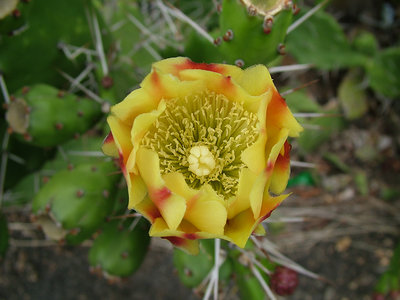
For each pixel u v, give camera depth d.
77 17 0.17
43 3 0.15
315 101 0.28
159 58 0.18
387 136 0.28
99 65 0.17
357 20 0.29
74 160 0.21
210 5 0.23
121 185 0.15
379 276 0.25
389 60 0.24
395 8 0.28
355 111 0.26
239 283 0.15
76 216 0.14
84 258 0.25
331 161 0.27
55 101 0.14
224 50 0.13
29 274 0.25
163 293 0.25
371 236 0.26
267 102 0.11
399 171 0.27
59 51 0.17
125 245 0.15
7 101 0.16
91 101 0.16
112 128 0.11
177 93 0.12
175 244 0.11
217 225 0.11
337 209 0.26
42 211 0.14
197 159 0.13
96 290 0.25
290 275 0.15
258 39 0.12
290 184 0.27
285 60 0.27
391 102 0.27
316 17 0.23
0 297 0.25
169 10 0.19
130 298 0.25
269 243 0.16
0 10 0.14
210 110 0.13
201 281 0.14
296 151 0.27
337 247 0.26
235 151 0.13
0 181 0.18
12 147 0.18
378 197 0.27
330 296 0.25
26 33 0.15
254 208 0.10
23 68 0.16
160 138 0.13
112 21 0.20
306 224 0.26
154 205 0.11
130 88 0.18
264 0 0.12
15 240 0.25
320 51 0.24
